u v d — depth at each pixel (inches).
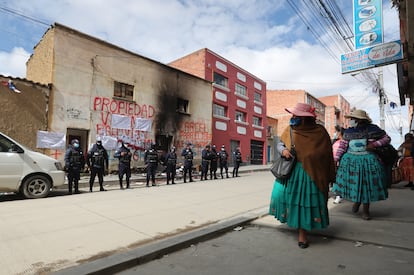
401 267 106.8
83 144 510.3
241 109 1002.7
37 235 154.6
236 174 604.4
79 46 495.2
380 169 171.2
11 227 170.1
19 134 422.3
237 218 185.3
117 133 544.4
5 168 272.8
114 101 544.4
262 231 164.4
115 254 122.5
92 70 512.1
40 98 445.7
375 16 358.0
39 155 297.9
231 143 950.4
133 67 582.9
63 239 148.3
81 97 493.7
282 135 140.7
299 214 130.0
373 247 129.3
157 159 419.5
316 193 129.3
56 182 301.0
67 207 232.5
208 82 787.4
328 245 134.3
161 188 379.9
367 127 176.4
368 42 359.3
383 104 758.5
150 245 133.3
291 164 131.6
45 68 484.7
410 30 258.2
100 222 183.8
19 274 106.4
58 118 463.2
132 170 565.9
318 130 133.9
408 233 146.2
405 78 379.9
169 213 214.7
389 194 279.4
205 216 207.3
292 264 112.9
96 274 106.7
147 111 605.0
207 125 772.0
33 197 286.7
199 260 121.8
